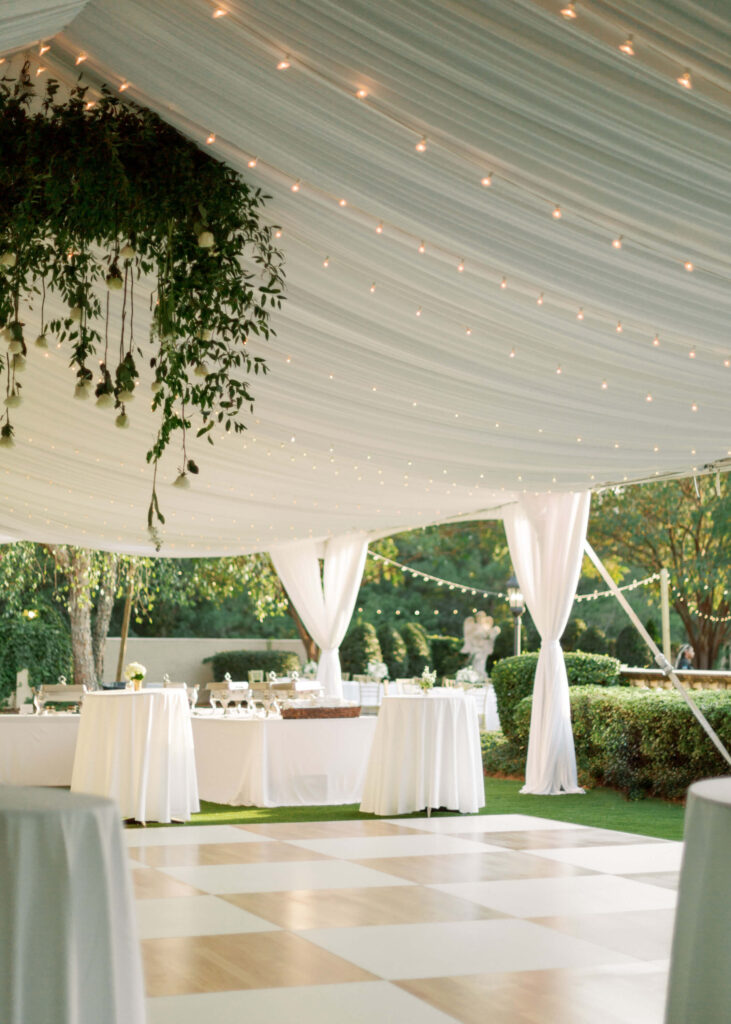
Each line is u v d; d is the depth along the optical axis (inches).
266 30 135.1
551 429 259.3
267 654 753.6
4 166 157.6
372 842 269.4
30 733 379.6
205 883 216.4
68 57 156.9
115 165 157.0
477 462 297.4
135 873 227.0
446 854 251.1
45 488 362.0
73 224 163.3
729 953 84.3
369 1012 135.0
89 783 307.0
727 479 674.8
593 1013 135.3
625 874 226.8
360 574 484.4
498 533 912.9
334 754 355.9
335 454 304.5
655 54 119.0
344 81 139.0
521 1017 133.6
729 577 669.3
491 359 218.5
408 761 325.1
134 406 286.0
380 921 183.8
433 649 826.2
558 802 350.6
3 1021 84.7
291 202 176.2
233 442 308.3
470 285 188.2
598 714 384.8
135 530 411.2
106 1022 89.1
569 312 190.9
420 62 130.7
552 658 376.5
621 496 742.5
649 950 165.9
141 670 339.9
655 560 743.1
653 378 220.5
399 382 237.3
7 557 559.2
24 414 302.8
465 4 119.6
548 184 148.0
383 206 166.2
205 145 164.4
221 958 159.9
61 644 612.1
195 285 171.5
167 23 141.0
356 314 209.8
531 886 213.9
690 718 343.6
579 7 115.6
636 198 145.9
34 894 87.2
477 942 170.1
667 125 129.7
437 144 146.4
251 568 629.0
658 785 356.5
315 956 161.3
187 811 314.2
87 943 89.4
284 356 234.2
